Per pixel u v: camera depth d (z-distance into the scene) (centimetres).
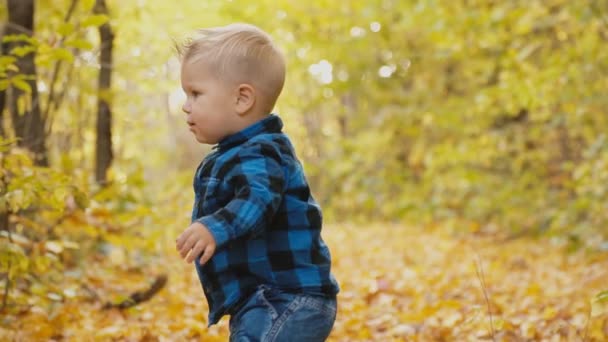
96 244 670
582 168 875
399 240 1102
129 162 786
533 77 880
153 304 541
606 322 427
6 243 390
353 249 998
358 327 481
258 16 1259
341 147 1522
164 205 693
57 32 429
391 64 1468
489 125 1258
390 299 566
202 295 607
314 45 1405
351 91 1602
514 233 1095
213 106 276
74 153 774
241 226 250
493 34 970
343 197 1427
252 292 267
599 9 838
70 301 497
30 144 546
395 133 1452
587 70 864
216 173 268
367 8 1280
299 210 272
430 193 1368
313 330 266
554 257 880
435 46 1338
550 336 440
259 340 256
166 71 780
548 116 1058
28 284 489
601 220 869
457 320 466
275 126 281
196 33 290
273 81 282
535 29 966
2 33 549
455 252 949
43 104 710
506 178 1216
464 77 1380
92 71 739
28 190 375
